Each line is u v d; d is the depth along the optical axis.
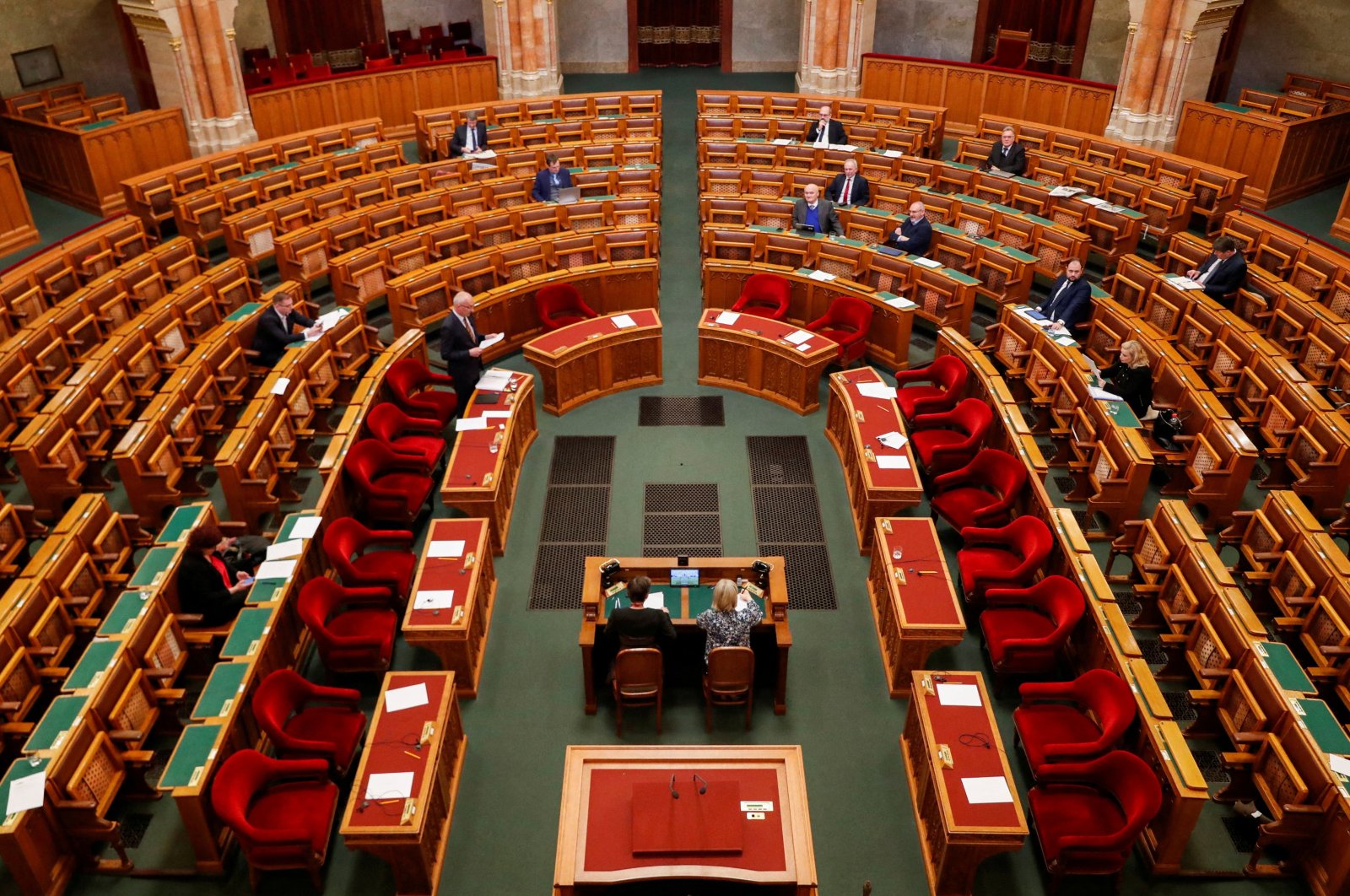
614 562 8.42
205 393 10.83
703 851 6.01
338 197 15.30
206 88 17.67
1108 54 21.95
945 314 12.70
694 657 8.45
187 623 8.23
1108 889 6.78
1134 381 10.34
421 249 13.87
